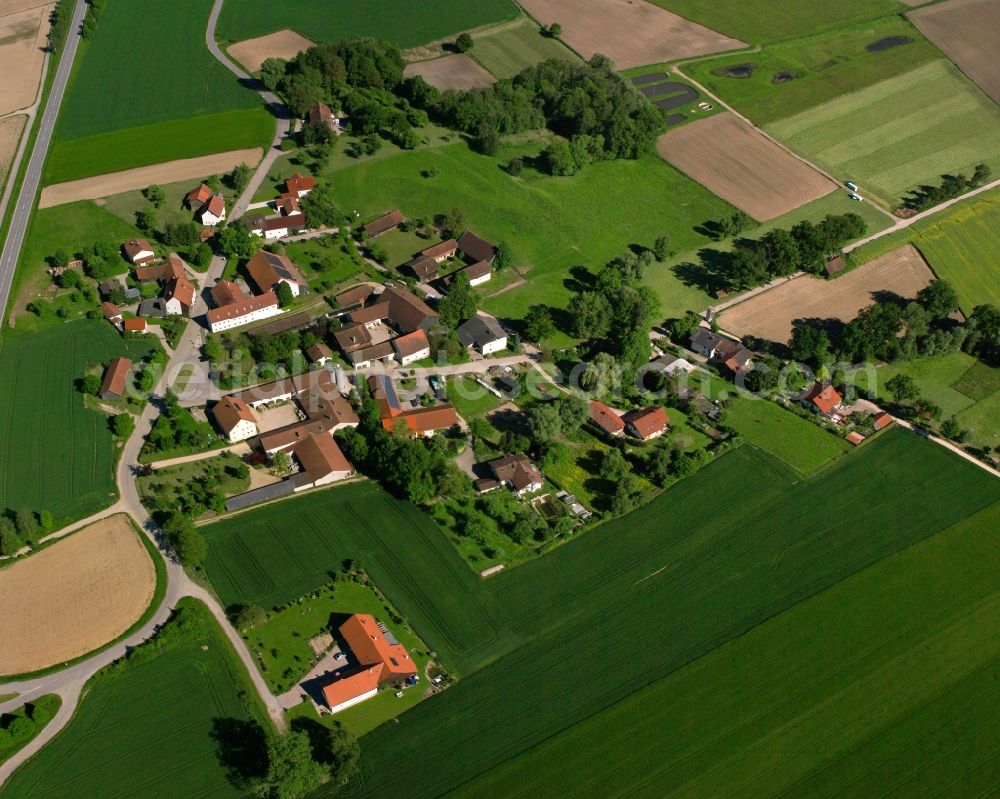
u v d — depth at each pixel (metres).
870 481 161.25
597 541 147.75
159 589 135.12
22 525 138.38
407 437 158.38
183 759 115.44
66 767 114.25
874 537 150.88
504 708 124.06
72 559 138.62
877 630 136.38
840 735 123.12
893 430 172.38
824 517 154.00
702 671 129.88
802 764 119.75
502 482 155.38
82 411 163.62
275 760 109.31
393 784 114.88
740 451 165.75
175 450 156.75
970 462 166.50
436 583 139.50
